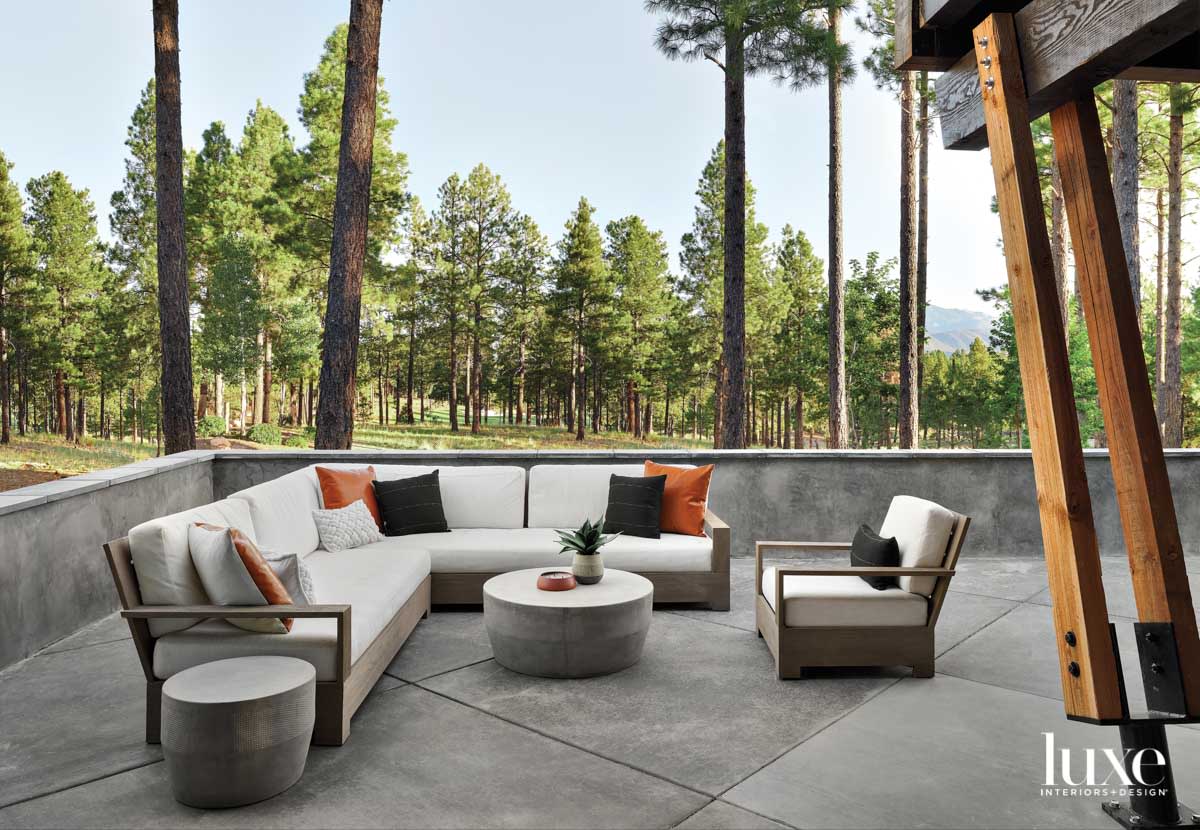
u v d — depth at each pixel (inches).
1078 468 84.7
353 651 123.8
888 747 118.7
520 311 1337.4
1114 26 74.3
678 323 1300.4
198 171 1130.0
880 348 1031.6
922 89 666.2
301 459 247.8
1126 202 415.8
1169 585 86.4
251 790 99.2
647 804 100.4
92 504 183.2
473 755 114.7
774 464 257.1
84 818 96.6
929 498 259.9
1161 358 863.7
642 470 223.6
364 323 1146.7
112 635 174.1
